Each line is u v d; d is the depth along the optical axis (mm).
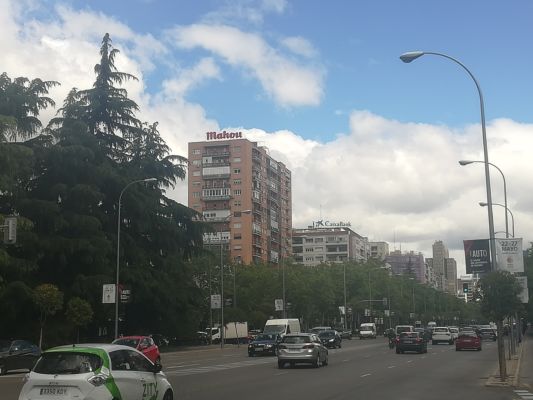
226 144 133375
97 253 45750
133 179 52344
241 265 95188
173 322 56594
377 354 45844
